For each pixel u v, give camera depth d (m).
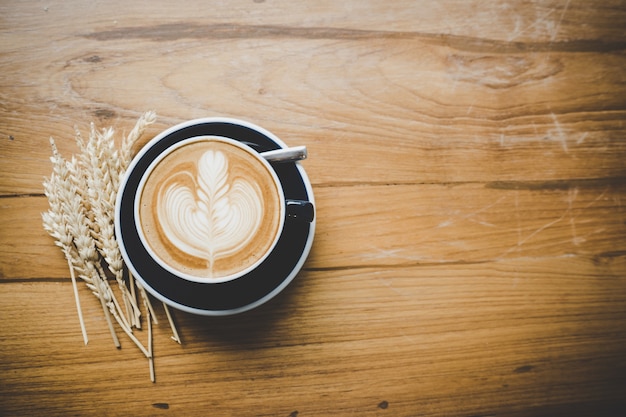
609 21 0.59
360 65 0.57
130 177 0.51
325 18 0.57
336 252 0.57
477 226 0.58
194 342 0.56
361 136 0.57
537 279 0.58
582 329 0.59
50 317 0.55
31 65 0.55
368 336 0.57
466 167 0.58
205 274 0.51
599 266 0.59
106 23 0.56
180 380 0.56
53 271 0.55
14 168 0.55
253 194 0.52
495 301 0.58
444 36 0.58
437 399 0.58
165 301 0.52
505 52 0.59
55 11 0.55
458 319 0.58
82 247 0.53
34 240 0.55
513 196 0.58
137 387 0.56
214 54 0.56
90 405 0.56
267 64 0.57
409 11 0.58
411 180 0.57
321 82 0.57
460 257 0.58
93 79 0.56
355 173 0.57
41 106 0.55
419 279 0.58
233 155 0.52
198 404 0.56
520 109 0.59
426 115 0.58
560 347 0.59
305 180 0.53
